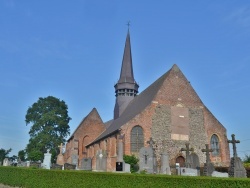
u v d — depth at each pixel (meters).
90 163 28.39
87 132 50.41
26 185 21.44
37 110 62.88
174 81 35.91
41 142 57.44
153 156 25.31
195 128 34.50
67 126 62.81
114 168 33.28
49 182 18.67
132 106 42.28
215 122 35.53
